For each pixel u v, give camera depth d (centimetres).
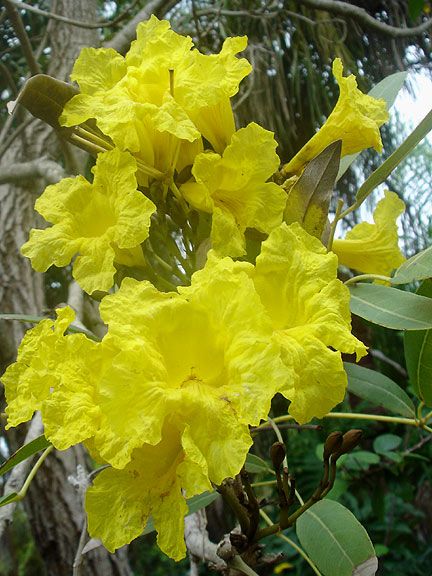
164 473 19
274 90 73
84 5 72
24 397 20
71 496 64
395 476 58
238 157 22
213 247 22
